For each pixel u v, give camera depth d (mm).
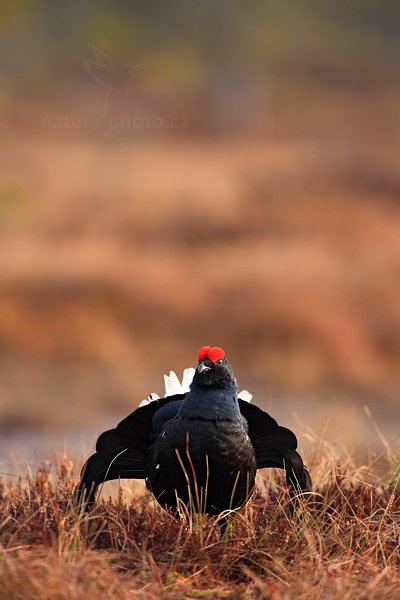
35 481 25328
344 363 63469
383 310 70938
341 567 21391
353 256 85500
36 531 20812
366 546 22500
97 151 148750
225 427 21719
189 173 123625
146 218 98125
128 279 73938
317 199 106062
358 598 19922
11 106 179375
